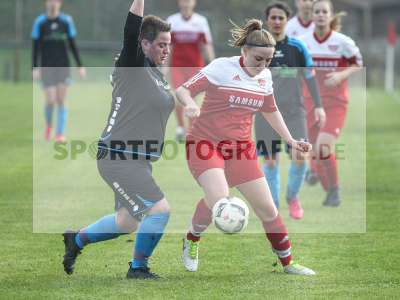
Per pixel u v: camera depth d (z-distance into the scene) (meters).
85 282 18.14
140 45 17.80
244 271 19.38
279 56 25.50
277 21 25.48
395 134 50.28
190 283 18.14
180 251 21.45
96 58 107.25
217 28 119.50
